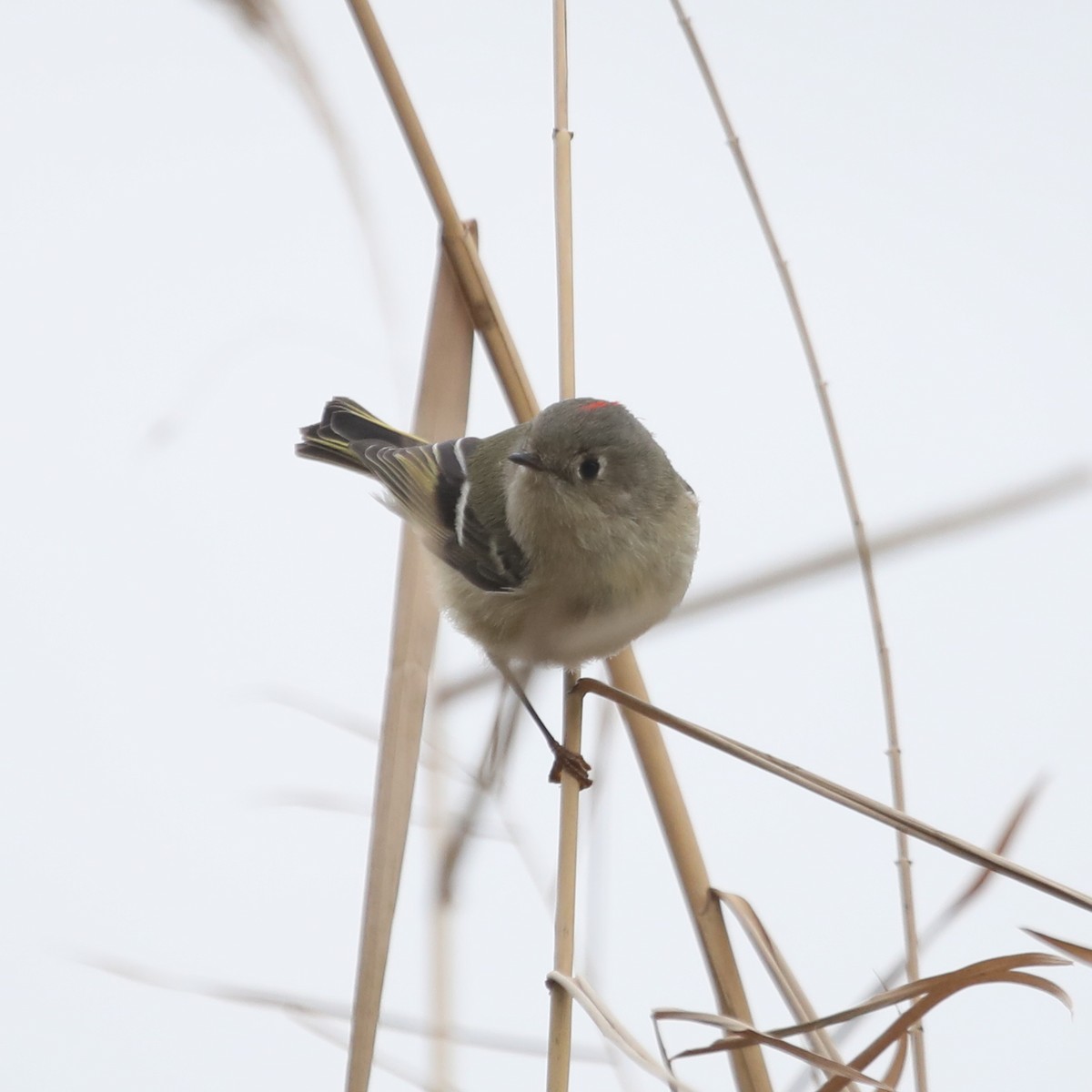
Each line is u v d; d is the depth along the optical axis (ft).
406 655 22.04
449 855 23.13
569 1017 20.54
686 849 23.65
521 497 28.07
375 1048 19.33
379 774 21.08
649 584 27.91
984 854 19.49
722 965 22.63
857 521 25.08
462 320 27.66
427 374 27.07
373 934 19.84
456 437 26.91
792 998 21.48
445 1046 21.59
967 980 18.39
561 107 28.66
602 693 23.61
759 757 21.26
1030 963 18.25
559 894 22.17
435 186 27.48
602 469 27.27
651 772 24.31
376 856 20.47
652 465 28.45
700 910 23.09
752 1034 18.63
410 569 22.70
